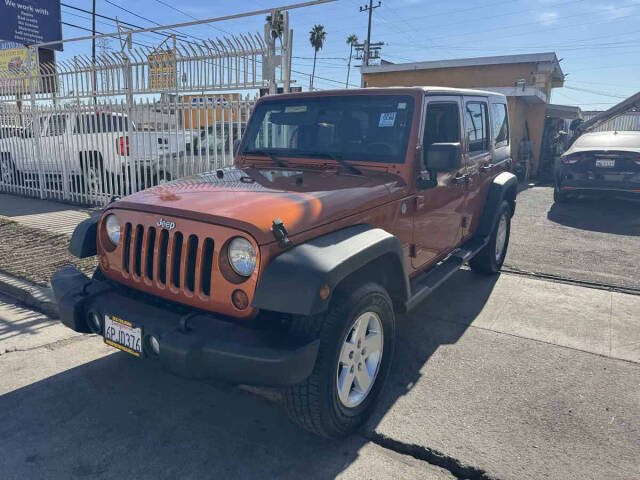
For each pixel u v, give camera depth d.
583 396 3.43
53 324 4.49
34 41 12.06
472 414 3.20
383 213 3.27
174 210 2.77
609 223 9.24
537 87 17.91
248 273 2.51
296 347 2.45
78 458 2.74
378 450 2.86
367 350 3.03
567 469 2.70
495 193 5.48
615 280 5.95
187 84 8.07
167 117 8.46
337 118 3.86
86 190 9.89
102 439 2.91
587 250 7.30
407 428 3.04
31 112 10.59
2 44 13.20
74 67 9.58
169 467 2.68
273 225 2.52
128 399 3.32
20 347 4.02
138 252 2.93
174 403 3.29
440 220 4.21
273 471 2.67
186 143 8.30
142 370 3.70
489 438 2.95
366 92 3.80
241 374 2.45
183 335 2.54
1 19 11.34
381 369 3.17
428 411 3.22
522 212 10.39
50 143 10.35
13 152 11.18
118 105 9.01
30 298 4.90
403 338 4.33
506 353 4.06
